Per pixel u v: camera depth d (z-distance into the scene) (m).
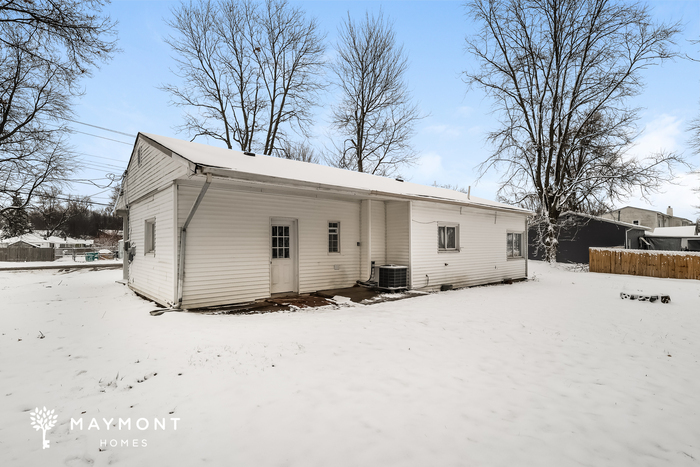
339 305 8.01
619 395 3.68
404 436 2.74
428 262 10.92
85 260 30.94
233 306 7.74
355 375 3.95
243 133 23.53
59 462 2.38
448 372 4.15
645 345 5.56
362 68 24.73
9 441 2.60
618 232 22.66
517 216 15.12
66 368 3.98
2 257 29.55
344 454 2.49
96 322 5.99
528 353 5.02
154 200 8.52
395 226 10.84
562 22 20.00
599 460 2.54
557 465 2.46
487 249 13.37
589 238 23.75
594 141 20.30
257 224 8.48
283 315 6.87
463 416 3.11
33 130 17.33
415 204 10.59
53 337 5.13
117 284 11.83
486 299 9.58
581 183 20.64
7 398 3.26
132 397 3.32
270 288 8.71
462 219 12.26
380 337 5.50
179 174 6.67
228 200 7.98
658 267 15.74
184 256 7.23
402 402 3.33
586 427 3.01
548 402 3.46
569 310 8.25
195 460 2.40
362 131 25.70
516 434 2.85
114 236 60.31
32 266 21.97
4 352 4.48
